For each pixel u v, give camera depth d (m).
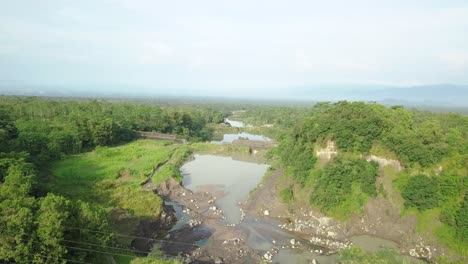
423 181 53.56
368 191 56.75
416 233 51.72
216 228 55.84
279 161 79.00
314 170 63.75
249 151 124.62
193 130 160.12
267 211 62.25
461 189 50.88
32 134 86.75
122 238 46.50
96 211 39.56
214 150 125.44
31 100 168.75
